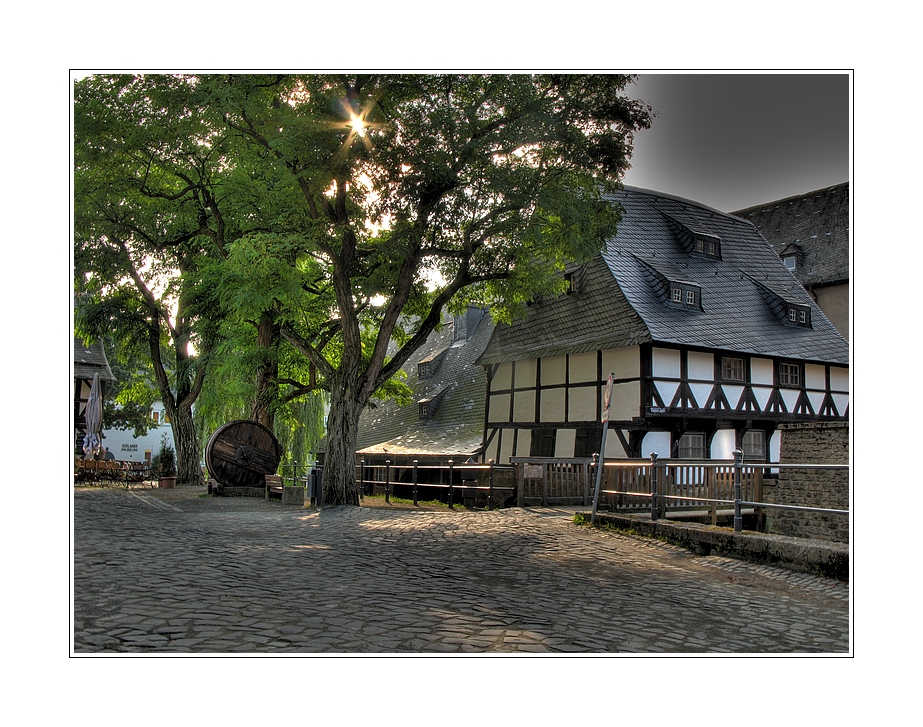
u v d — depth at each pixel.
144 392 28.89
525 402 26.70
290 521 12.80
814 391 26.38
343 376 16.84
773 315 27.44
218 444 18.98
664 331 22.53
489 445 28.17
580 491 17.38
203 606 6.03
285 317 17.12
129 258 22.94
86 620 5.46
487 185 15.10
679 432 22.81
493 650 5.27
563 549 10.35
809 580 8.80
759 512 16.23
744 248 30.91
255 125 16.58
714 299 26.11
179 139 17.33
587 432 23.97
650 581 8.41
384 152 14.24
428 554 9.52
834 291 34.62
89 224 20.11
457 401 33.62
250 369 21.58
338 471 16.53
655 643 5.81
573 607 6.88
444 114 14.15
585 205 16.05
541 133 14.97
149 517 12.40
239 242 14.96
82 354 32.53
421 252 16.89
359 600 6.58
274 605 6.20
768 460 25.23
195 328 22.86
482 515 14.38
